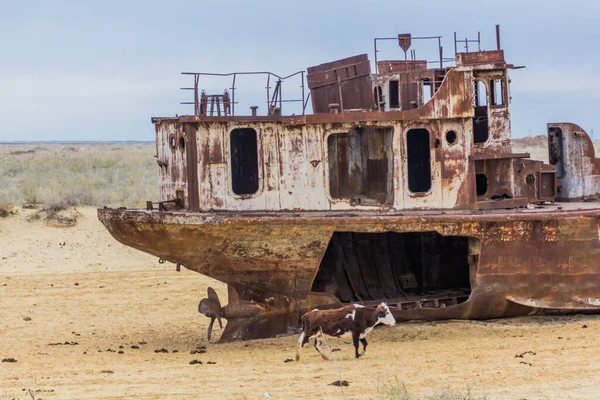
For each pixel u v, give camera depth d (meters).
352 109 37.88
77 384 27.19
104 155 136.12
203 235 33.75
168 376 28.30
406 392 24.22
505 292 36.06
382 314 30.75
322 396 25.12
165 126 37.62
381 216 34.47
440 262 40.62
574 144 45.34
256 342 34.75
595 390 25.66
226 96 37.59
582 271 36.69
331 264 38.91
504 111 37.38
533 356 30.64
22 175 90.12
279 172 35.53
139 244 35.19
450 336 34.66
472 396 24.66
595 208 38.41
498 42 37.03
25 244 56.72
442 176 36.44
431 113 36.00
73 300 45.94
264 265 34.62
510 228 35.78
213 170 35.03
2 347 34.84
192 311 44.06
